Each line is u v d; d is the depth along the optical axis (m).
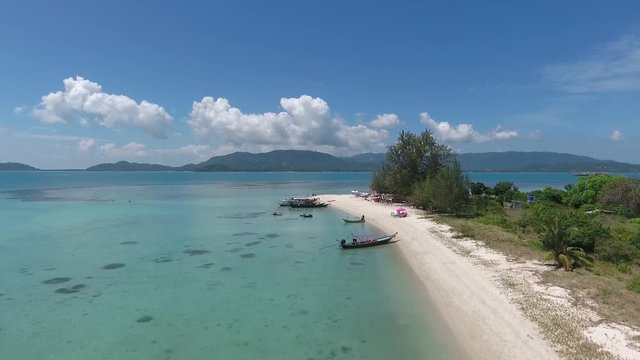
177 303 26.08
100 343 20.77
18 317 24.03
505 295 24.28
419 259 35.16
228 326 22.53
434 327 21.67
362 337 20.86
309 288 28.70
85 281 30.78
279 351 19.64
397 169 76.19
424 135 75.31
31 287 29.39
